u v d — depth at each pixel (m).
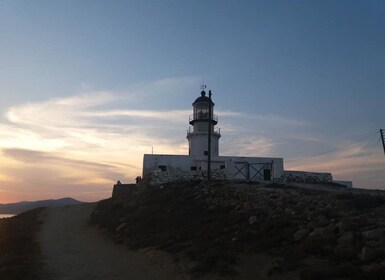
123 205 43.03
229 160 56.31
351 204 25.67
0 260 23.08
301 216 23.78
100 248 27.22
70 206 55.88
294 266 16.39
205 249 21.34
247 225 24.72
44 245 28.53
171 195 41.53
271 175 56.12
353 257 16.28
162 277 18.33
